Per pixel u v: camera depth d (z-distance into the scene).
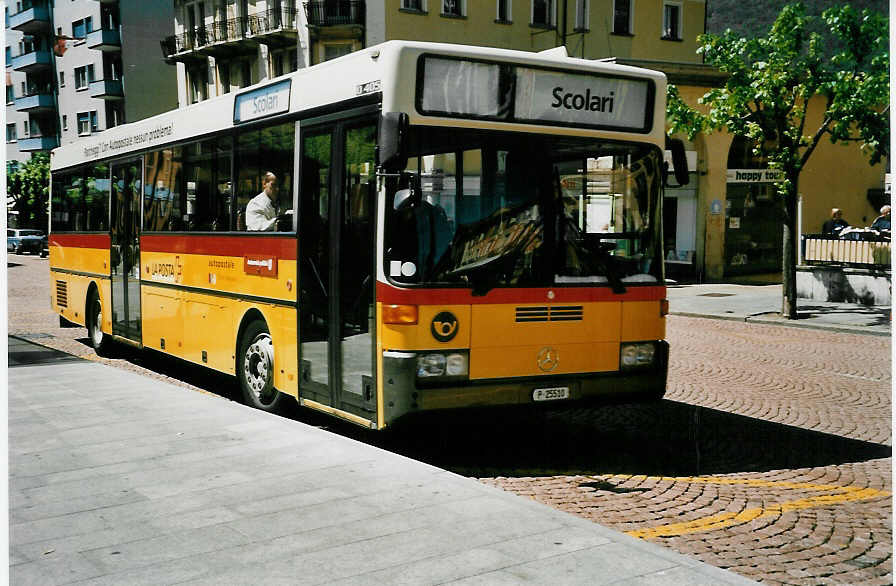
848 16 17.28
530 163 6.99
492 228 6.84
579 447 7.80
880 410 9.44
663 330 7.59
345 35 37.09
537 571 4.39
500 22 35.97
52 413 8.27
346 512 5.34
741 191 30.23
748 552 5.16
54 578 4.36
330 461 6.52
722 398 10.12
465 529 5.02
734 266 30.38
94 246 13.86
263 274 8.70
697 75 28.48
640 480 6.73
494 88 6.86
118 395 9.20
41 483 6.01
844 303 20.83
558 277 7.06
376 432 8.38
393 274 6.58
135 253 12.17
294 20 39.81
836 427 8.62
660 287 7.54
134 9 61.91
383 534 4.95
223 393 10.59
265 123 8.73
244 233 9.07
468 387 6.69
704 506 6.07
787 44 17.69
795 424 8.75
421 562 4.52
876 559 5.06
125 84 62.12
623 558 4.57
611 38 36.62
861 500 6.22
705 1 37.97
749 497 6.29
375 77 6.88
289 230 8.22
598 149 7.26
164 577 4.37
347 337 7.27
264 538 4.91
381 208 6.66
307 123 7.93
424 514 5.29
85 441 7.18
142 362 13.11
